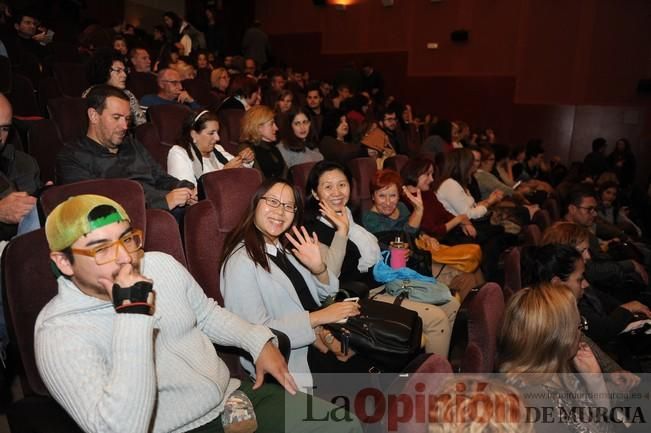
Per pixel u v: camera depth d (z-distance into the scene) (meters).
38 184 2.24
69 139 2.91
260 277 1.66
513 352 1.37
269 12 9.80
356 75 7.39
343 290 1.92
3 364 1.73
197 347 1.35
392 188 2.70
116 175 2.29
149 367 1.03
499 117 7.80
